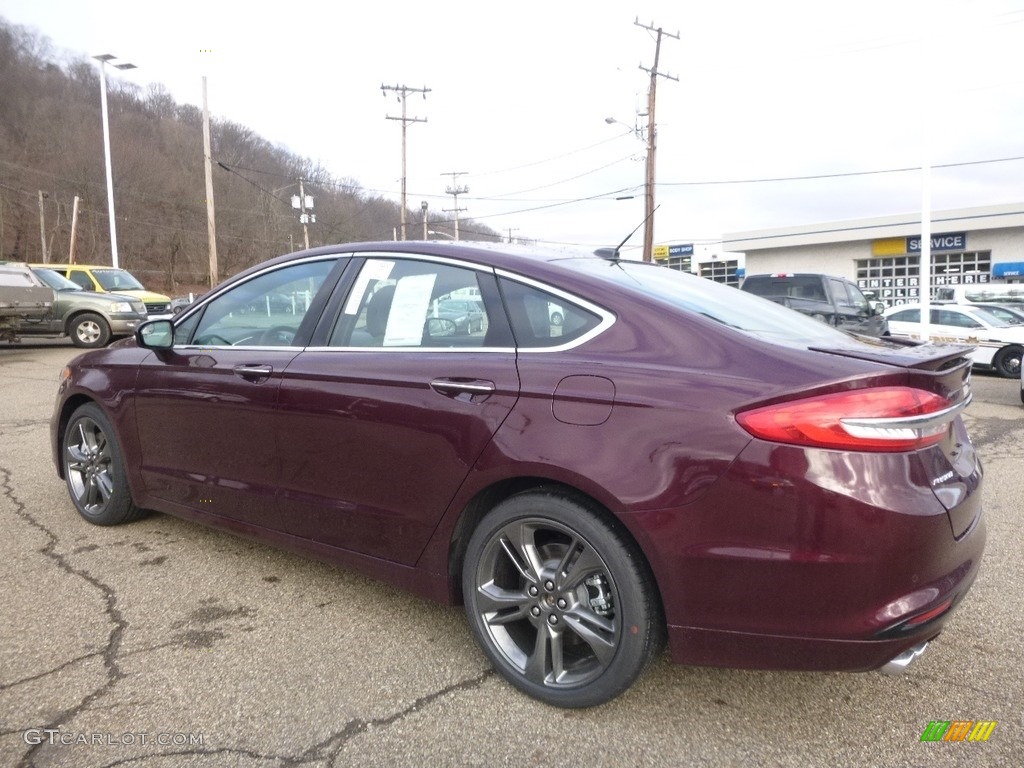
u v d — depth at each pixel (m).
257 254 60.12
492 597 2.76
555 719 2.58
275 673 2.84
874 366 2.26
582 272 2.85
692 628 2.35
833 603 2.18
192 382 3.71
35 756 2.33
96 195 61.62
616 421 2.43
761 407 2.25
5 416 8.03
